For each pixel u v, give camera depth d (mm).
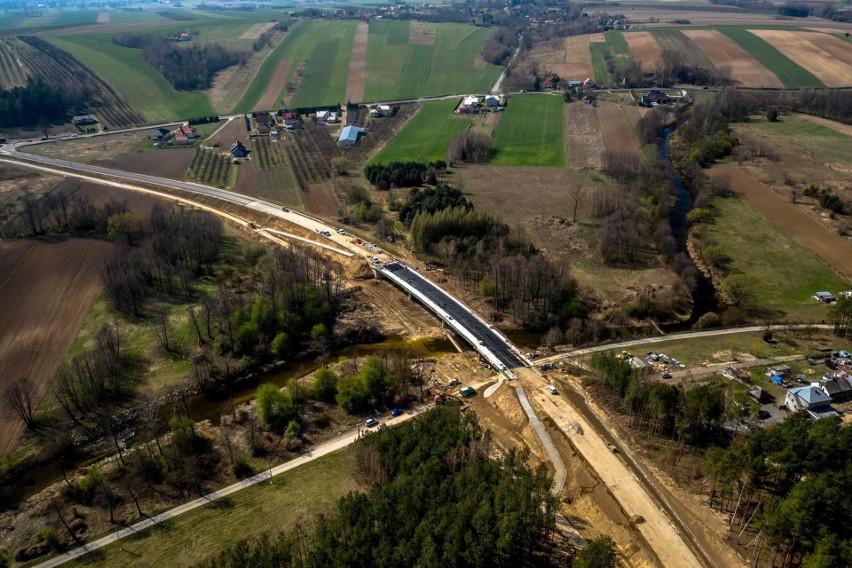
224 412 137375
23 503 113188
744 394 125062
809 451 96938
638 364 137375
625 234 199000
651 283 185875
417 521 89188
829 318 155375
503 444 120750
